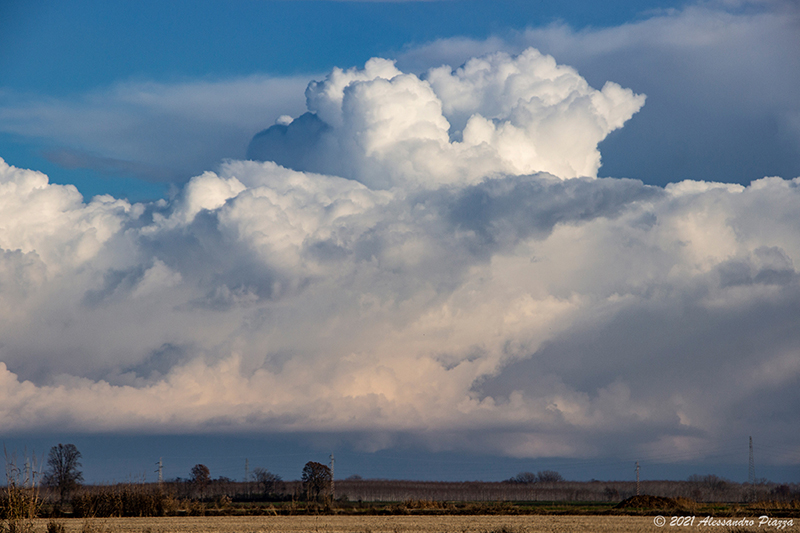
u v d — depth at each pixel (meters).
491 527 70.56
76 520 84.38
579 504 147.12
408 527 71.12
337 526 73.00
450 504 109.56
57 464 119.31
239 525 75.12
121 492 95.62
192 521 82.56
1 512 38.22
